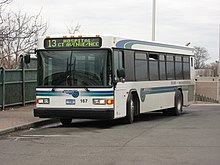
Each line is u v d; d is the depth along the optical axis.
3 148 10.47
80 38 14.32
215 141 11.35
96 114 13.89
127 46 15.43
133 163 8.52
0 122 15.07
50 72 14.54
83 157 9.19
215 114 21.00
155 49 17.86
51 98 14.41
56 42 14.55
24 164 8.51
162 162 8.62
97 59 14.14
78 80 14.20
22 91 21.52
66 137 12.29
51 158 9.11
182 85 20.78
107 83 14.00
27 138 12.17
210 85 38.09
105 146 10.60
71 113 14.11
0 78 19.38
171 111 20.02
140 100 16.38
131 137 12.13
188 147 10.39
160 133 13.00
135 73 16.03
